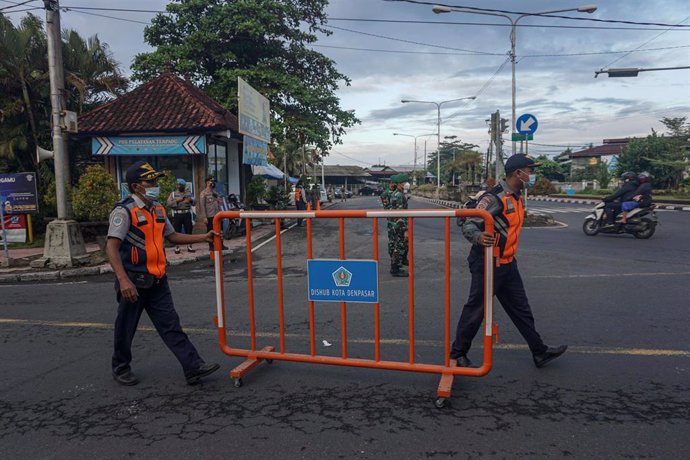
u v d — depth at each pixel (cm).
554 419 347
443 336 533
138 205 416
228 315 641
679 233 1388
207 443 329
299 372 451
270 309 666
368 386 415
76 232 1068
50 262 1034
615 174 4297
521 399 380
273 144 2308
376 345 421
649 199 1291
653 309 610
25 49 1588
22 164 1705
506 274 418
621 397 378
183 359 423
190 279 896
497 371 436
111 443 333
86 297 778
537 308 628
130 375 438
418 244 1271
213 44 2106
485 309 386
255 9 2067
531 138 1633
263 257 1135
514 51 1833
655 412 353
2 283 941
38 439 341
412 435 331
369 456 307
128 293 399
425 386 412
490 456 303
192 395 408
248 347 517
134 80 2156
